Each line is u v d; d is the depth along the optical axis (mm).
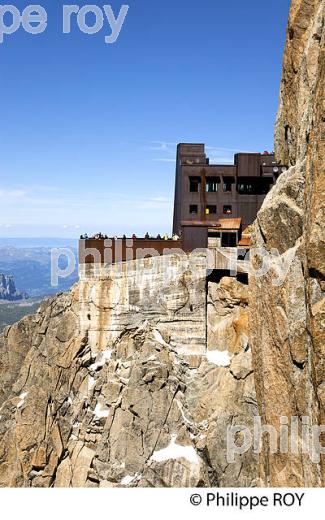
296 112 49625
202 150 61969
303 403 35688
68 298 56844
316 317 32656
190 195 57750
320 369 32594
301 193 37938
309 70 43594
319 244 32594
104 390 48750
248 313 46688
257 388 44250
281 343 38750
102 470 45125
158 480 43156
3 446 50812
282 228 39250
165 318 50250
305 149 39844
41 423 49406
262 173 57062
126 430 45344
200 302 50156
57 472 48000
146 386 46375
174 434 45062
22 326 62875
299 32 49469
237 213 57594
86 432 48094
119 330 51219
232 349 49469
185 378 48438
